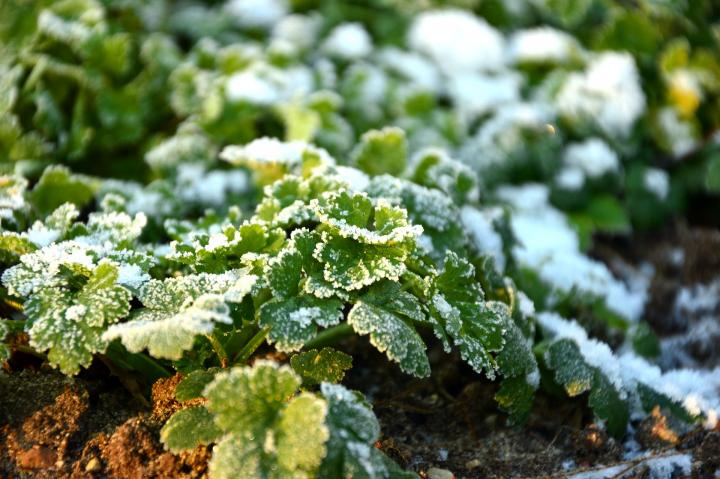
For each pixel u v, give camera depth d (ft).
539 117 2.59
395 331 1.59
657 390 1.89
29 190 2.12
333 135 2.42
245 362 1.71
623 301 2.27
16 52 2.43
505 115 2.59
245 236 1.72
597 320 2.18
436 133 2.56
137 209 2.10
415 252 1.76
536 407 1.92
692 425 1.83
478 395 1.92
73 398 1.72
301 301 1.62
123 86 2.46
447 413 1.89
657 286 2.37
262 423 1.51
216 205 2.25
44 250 1.69
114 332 1.52
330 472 1.51
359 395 1.62
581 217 2.49
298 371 1.68
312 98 2.44
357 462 1.51
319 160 2.01
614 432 1.81
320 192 1.86
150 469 1.63
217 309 1.54
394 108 2.60
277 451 1.49
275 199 1.85
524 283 2.14
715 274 2.41
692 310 2.31
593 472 1.76
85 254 1.66
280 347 1.56
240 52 2.57
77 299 1.61
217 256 1.72
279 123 2.48
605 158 2.56
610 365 1.89
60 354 1.56
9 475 1.63
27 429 1.68
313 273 1.66
